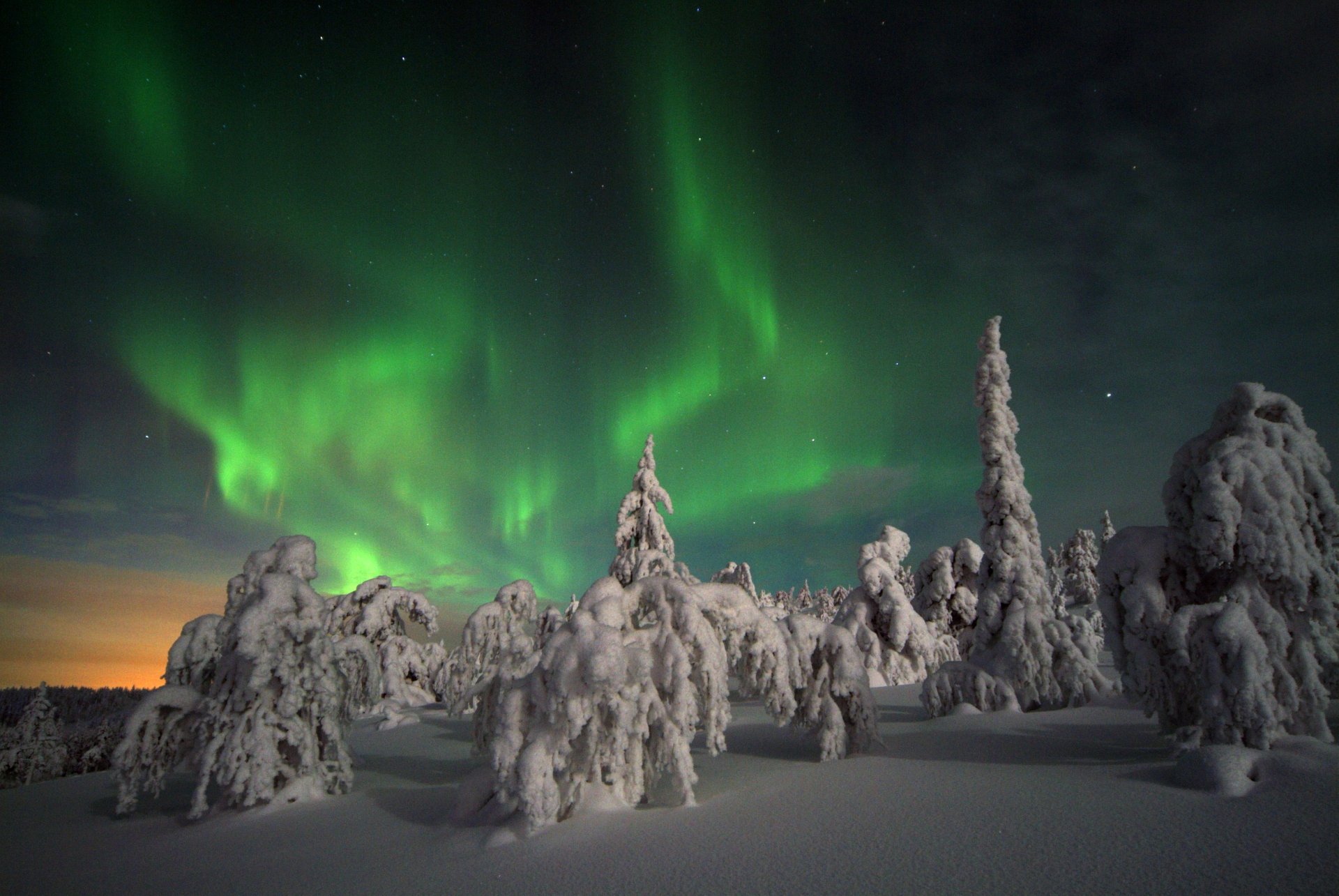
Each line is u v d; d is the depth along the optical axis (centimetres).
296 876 794
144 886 826
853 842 710
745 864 672
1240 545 956
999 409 1967
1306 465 986
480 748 1170
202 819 1139
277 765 1136
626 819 857
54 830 1198
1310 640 921
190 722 1244
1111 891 540
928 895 561
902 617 2612
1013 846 654
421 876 745
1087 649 1705
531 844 805
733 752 1320
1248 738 851
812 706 1180
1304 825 626
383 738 2020
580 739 904
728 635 1103
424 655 3378
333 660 1234
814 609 5412
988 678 1634
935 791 880
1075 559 6994
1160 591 1027
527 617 2853
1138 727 1242
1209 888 529
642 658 923
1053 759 1031
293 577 1243
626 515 2195
